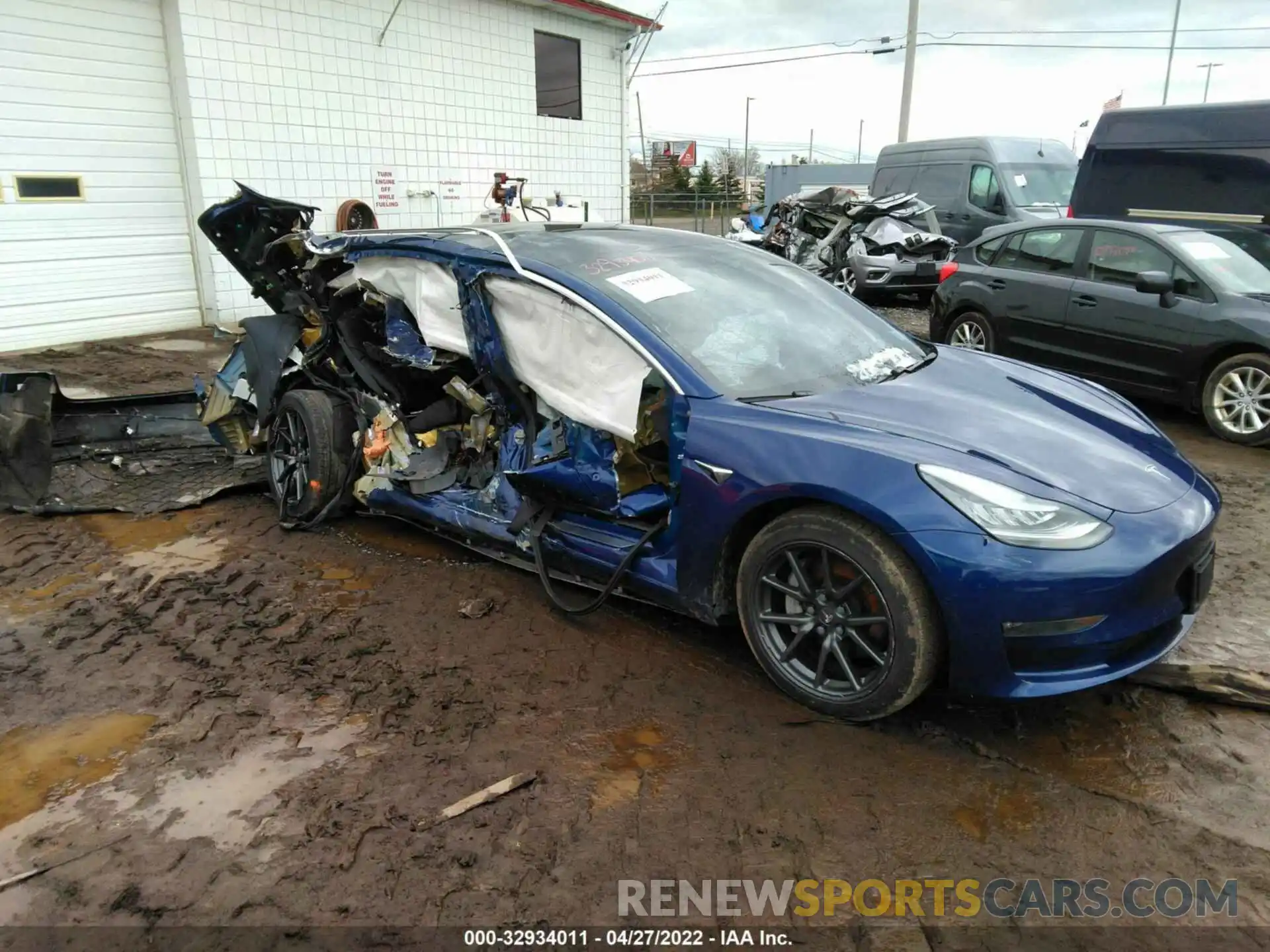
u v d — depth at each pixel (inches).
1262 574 155.3
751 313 142.9
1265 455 234.4
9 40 337.7
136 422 218.4
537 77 546.6
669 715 117.2
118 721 117.4
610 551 134.1
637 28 591.2
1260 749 109.8
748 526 120.8
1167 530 105.6
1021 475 107.6
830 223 579.8
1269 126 327.9
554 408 137.8
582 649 134.5
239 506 201.0
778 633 119.8
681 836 95.2
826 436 113.3
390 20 430.0
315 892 87.7
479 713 118.1
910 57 941.8
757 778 104.4
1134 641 107.2
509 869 90.7
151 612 148.0
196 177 393.7
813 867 91.0
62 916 85.4
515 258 142.3
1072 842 94.3
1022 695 103.0
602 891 87.9
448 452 167.5
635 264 146.1
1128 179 371.9
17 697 123.1
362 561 169.0
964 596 100.7
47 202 356.8
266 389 188.4
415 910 85.5
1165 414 281.6
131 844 94.8
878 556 105.9
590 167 595.5
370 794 102.2
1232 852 92.7
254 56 401.1
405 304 164.7
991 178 529.7
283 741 112.5
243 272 201.3
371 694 122.9
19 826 97.9
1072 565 100.1
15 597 154.1
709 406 121.6
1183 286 253.3
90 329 378.6
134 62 374.6
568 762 107.7
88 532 184.4
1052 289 285.4
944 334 334.0
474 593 154.1
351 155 447.8
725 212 1115.9
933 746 110.2
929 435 114.2
